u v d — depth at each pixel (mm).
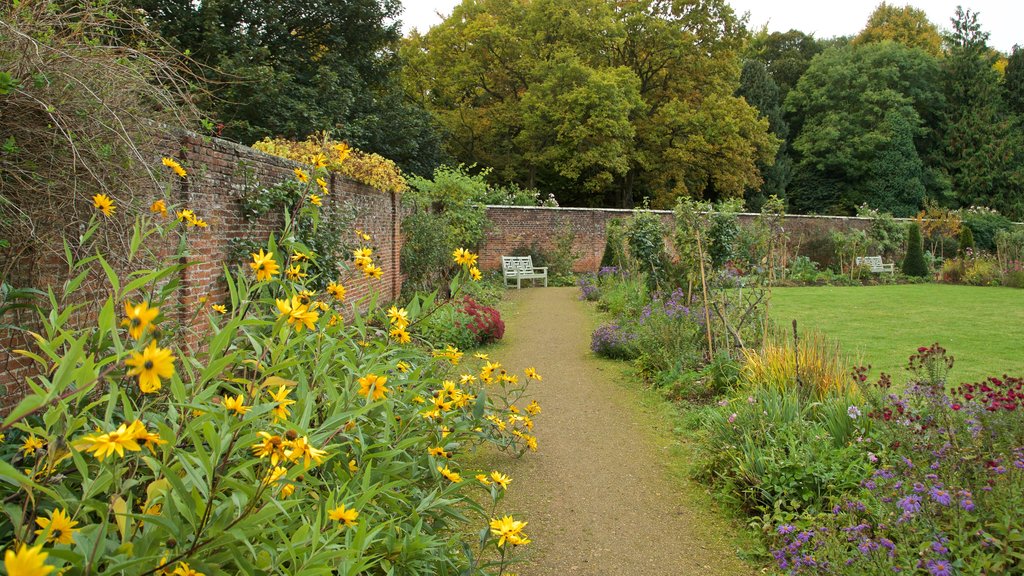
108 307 1438
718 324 7891
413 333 3488
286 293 2689
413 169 23000
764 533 3654
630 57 30469
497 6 29375
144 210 3854
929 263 23422
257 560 1666
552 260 21156
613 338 8539
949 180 37031
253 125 16469
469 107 29938
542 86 26672
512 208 20953
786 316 12438
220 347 1812
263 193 6168
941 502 2543
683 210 8953
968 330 10680
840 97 38000
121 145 3531
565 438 5348
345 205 8617
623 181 32406
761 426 4379
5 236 3141
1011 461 2990
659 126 29406
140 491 2041
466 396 3773
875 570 2592
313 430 2061
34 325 3369
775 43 43875
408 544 2328
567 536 3670
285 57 18766
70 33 3490
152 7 16141
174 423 1823
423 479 3240
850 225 25547
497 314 9711
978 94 37562
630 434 5453
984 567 2369
